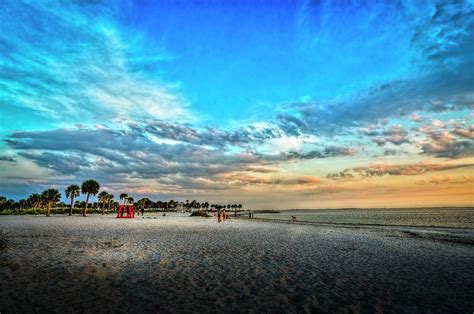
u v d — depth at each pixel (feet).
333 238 76.07
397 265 41.57
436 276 35.04
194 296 25.89
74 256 42.80
